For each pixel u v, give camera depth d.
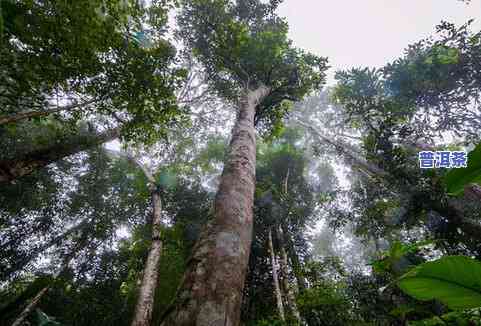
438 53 9.24
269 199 11.08
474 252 7.23
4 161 5.43
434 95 9.75
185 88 13.08
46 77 6.07
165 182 12.57
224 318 1.37
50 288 8.69
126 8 6.24
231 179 2.78
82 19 5.45
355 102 10.68
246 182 2.81
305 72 10.45
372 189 10.54
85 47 5.78
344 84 10.68
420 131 10.19
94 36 5.71
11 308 5.29
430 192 7.24
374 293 7.09
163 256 9.30
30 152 6.04
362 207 10.52
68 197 13.05
